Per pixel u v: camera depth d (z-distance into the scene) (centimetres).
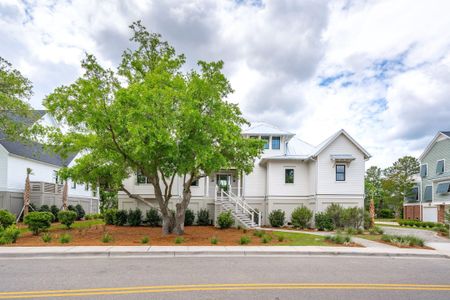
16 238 1408
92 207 3997
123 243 1400
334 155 2575
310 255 1246
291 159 2731
